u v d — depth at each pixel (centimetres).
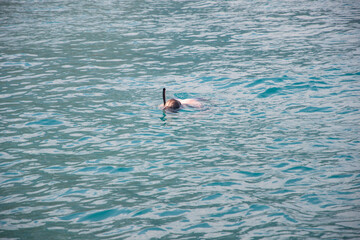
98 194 2166
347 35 6309
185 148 2717
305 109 3359
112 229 1848
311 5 9806
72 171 2427
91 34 6800
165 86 4078
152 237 1781
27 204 2072
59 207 2044
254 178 2298
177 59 5181
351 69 4412
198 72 4556
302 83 4016
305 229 1808
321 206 1991
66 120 3231
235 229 1827
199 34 6712
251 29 7062
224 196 2112
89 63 5044
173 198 2111
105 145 2784
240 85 4047
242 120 3184
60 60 5194
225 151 2655
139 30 7106
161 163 2514
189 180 2295
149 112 3397
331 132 2891
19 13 9194
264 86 3981
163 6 10169
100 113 3381
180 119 3241
